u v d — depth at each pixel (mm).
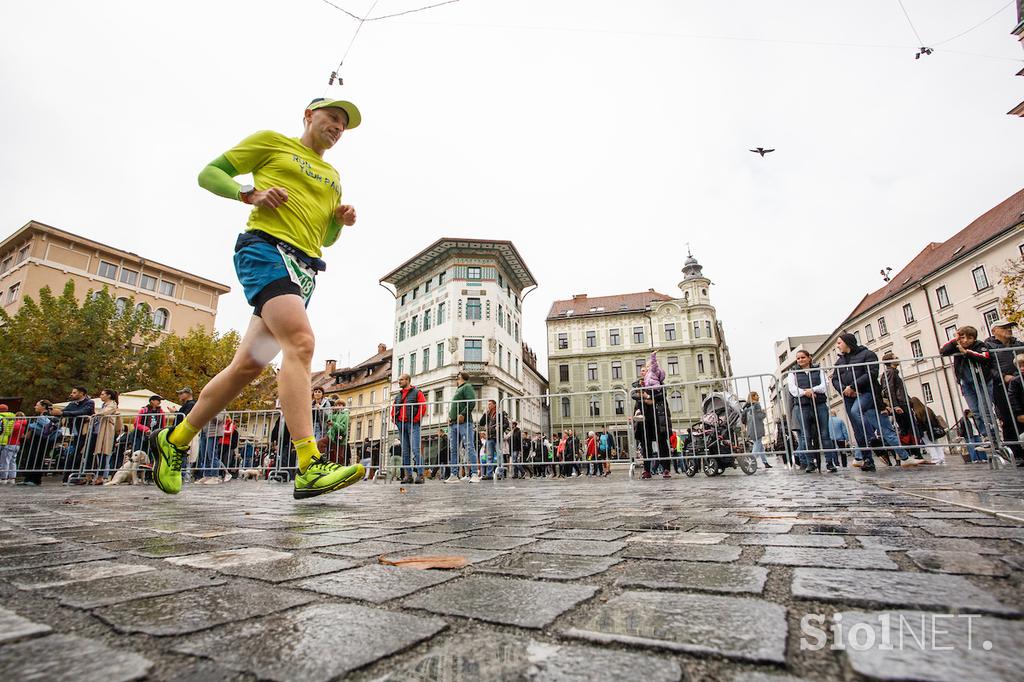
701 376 43250
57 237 28797
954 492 3023
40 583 1192
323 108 3055
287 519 2586
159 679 661
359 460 9477
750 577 1152
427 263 36312
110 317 22469
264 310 2709
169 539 1896
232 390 2840
